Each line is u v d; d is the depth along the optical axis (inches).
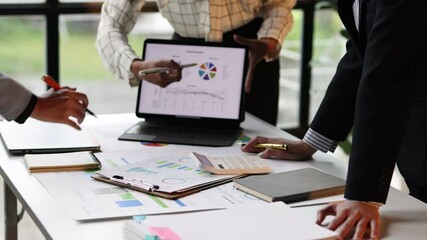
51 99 74.9
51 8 145.7
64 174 71.6
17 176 70.9
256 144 81.0
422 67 59.4
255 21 99.7
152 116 91.7
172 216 56.9
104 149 81.5
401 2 58.5
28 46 148.4
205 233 53.9
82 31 151.6
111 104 169.6
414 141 70.2
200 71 91.4
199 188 67.6
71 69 154.4
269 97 108.2
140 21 149.4
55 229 57.7
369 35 61.9
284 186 67.1
